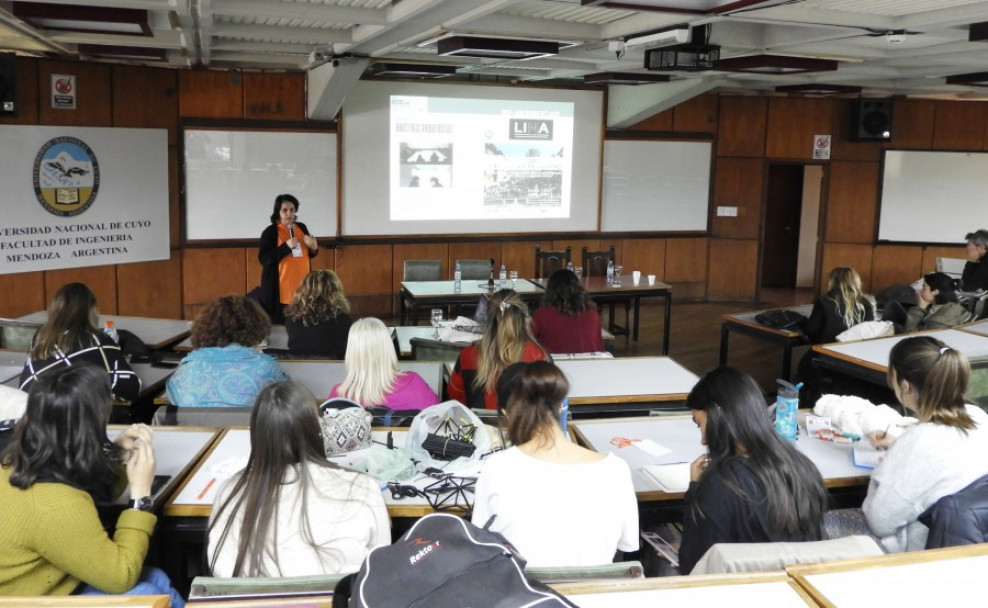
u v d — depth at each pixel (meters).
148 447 2.28
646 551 2.79
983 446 2.34
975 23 5.04
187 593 2.58
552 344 4.74
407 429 3.05
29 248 7.28
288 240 6.55
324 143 8.77
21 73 7.14
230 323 3.36
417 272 8.02
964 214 10.70
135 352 4.48
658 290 7.80
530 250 9.88
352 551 1.95
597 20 5.67
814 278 11.75
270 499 1.95
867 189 10.76
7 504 1.98
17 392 2.84
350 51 6.82
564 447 2.09
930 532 2.30
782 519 2.03
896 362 2.51
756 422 2.12
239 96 8.39
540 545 1.98
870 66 7.77
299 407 2.00
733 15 4.79
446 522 1.41
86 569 2.01
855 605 1.37
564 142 9.80
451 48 5.92
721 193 10.62
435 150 9.25
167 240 8.30
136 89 7.92
